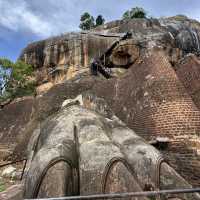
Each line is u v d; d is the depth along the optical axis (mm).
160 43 20453
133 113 10633
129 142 5988
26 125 14742
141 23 26719
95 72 22312
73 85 15117
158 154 5461
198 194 5031
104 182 4539
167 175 5133
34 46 28969
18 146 12508
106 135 5777
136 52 21578
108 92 13477
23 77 25969
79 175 4918
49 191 4320
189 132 8359
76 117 6371
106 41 25531
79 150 5359
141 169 5289
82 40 26422
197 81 10414
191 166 7465
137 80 11992
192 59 11414
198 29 27469
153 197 4785
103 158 4840
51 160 4738
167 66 10844
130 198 4273
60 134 5742
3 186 8516
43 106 14148
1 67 25516
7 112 17516
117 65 22500
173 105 9250
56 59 27078
